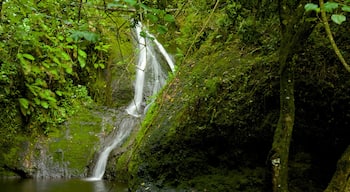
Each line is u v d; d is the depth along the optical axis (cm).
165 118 495
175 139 449
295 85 362
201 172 423
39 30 339
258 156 391
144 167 465
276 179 291
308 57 364
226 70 451
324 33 366
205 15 459
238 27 439
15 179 740
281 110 291
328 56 356
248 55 444
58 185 680
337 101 345
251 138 391
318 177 359
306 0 258
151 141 476
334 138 351
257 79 401
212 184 406
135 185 466
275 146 296
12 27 308
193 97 462
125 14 312
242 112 400
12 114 770
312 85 356
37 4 311
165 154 453
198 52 570
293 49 279
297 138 367
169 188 433
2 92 608
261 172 382
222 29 526
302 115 361
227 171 409
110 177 737
